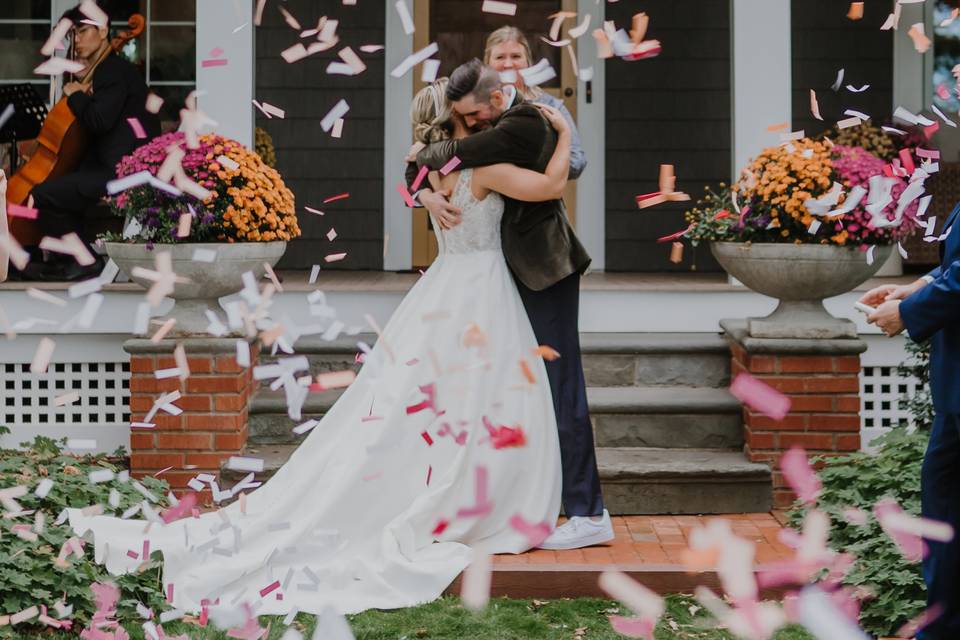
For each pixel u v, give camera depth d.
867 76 8.15
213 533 4.52
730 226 5.56
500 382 4.82
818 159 5.43
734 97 6.36
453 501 4.74
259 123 8.30
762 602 4.40
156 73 7.89
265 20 8.28
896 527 3.51
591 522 4.89
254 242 5.54
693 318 6.45
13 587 4.03
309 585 4.38
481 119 4.88
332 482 4.79
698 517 5.38
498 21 8.36
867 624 4.12
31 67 7.84
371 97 8.33
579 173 5.06
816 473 4.90
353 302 6.44
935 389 3.58
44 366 3.73
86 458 5.90
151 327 5.52
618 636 4.17
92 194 6.62
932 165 4.65
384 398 4.83
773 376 5.50
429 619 4.32
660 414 5.77
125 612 4.22
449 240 4.93
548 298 4.90
